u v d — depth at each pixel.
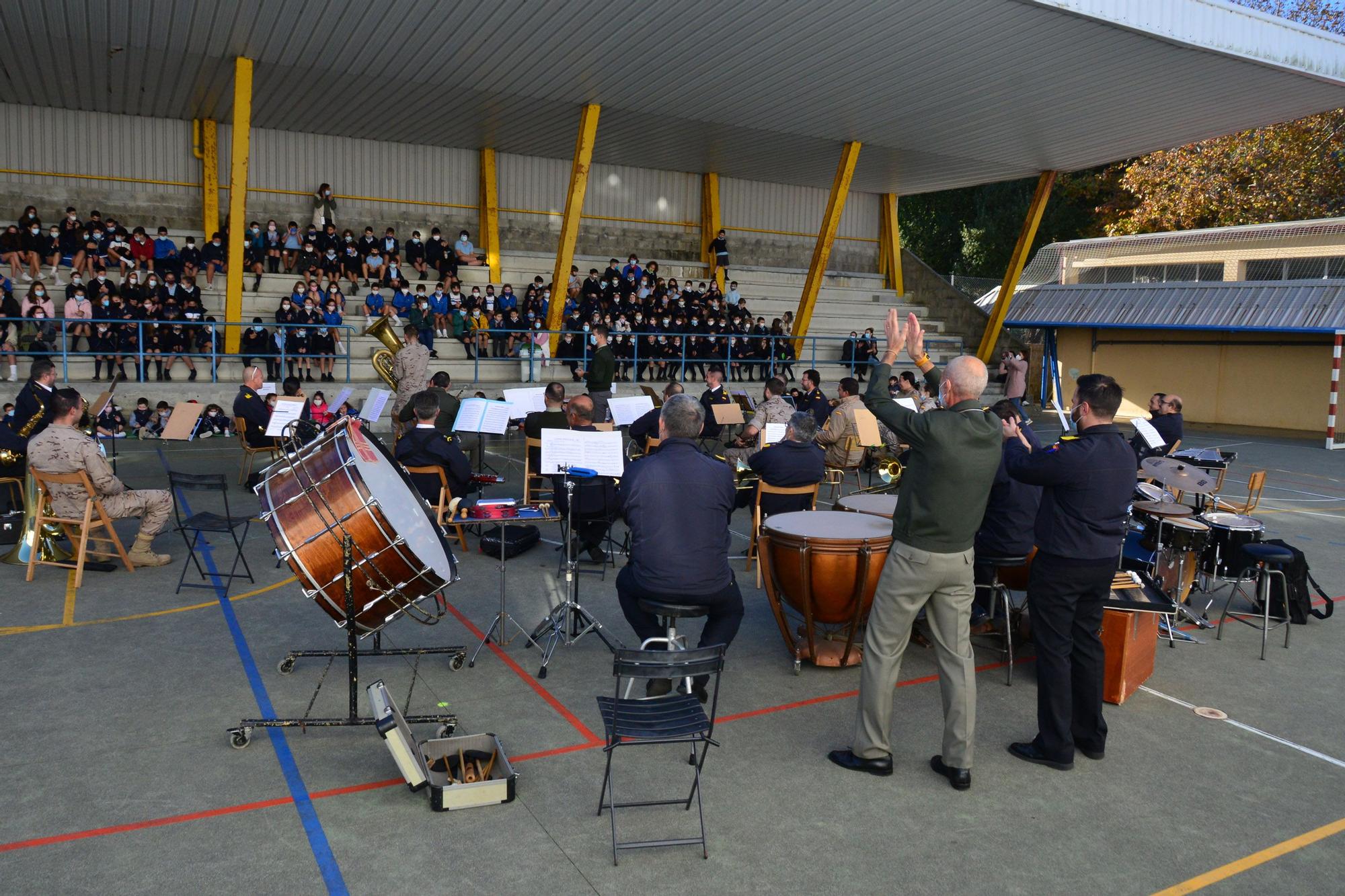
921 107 17.00
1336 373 18.52
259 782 4.05
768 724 4.82
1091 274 25.84
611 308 20.33
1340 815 4.03
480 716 4.78
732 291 23.91
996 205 36.41
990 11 12.16
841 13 12.20
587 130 16.92
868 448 10.46
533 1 11.74
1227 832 3.86
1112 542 4.25
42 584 6.83
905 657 5.91
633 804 3.90
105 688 4.99
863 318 25.97
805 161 23.36
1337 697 5.41
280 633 5.93
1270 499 12.15
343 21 12.55
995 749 4.61
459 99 17.23
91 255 16.94
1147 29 12.81
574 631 6.10
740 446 9.93
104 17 12.52
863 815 3.92
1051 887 3.42
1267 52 14.13
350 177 21.50
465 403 9.06
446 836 3.66
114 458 10.36
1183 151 29.03
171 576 7.13
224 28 12.96
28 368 14.97
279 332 16.39
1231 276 22.50
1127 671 5.24
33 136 18.42
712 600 4.70
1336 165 26.53
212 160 19.45
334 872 3.39
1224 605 7.24
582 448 5.89
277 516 4.33
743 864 3.53
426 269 20.80
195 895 3.23
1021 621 6.18
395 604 4.48
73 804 3.81
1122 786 4.25
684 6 11.95
